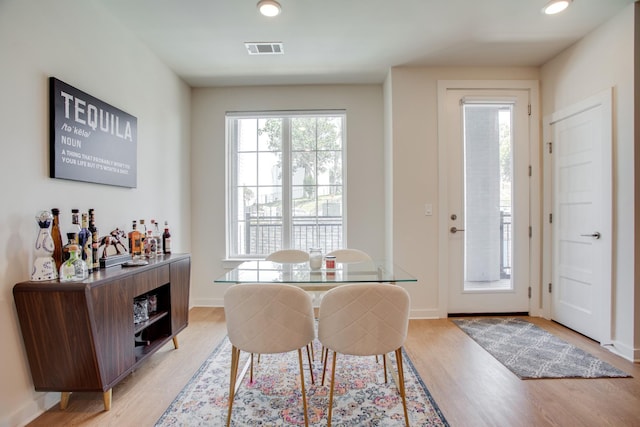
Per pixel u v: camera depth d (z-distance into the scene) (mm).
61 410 1737
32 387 1661
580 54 2723
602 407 1754
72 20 1957
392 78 3229
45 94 1763
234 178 3756
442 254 3230
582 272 2744
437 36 2670
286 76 3408
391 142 3258
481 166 3266
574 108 2781
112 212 2316
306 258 2850
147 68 2791
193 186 3668
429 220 3242
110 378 1735
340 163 3742
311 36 2648
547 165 3139
